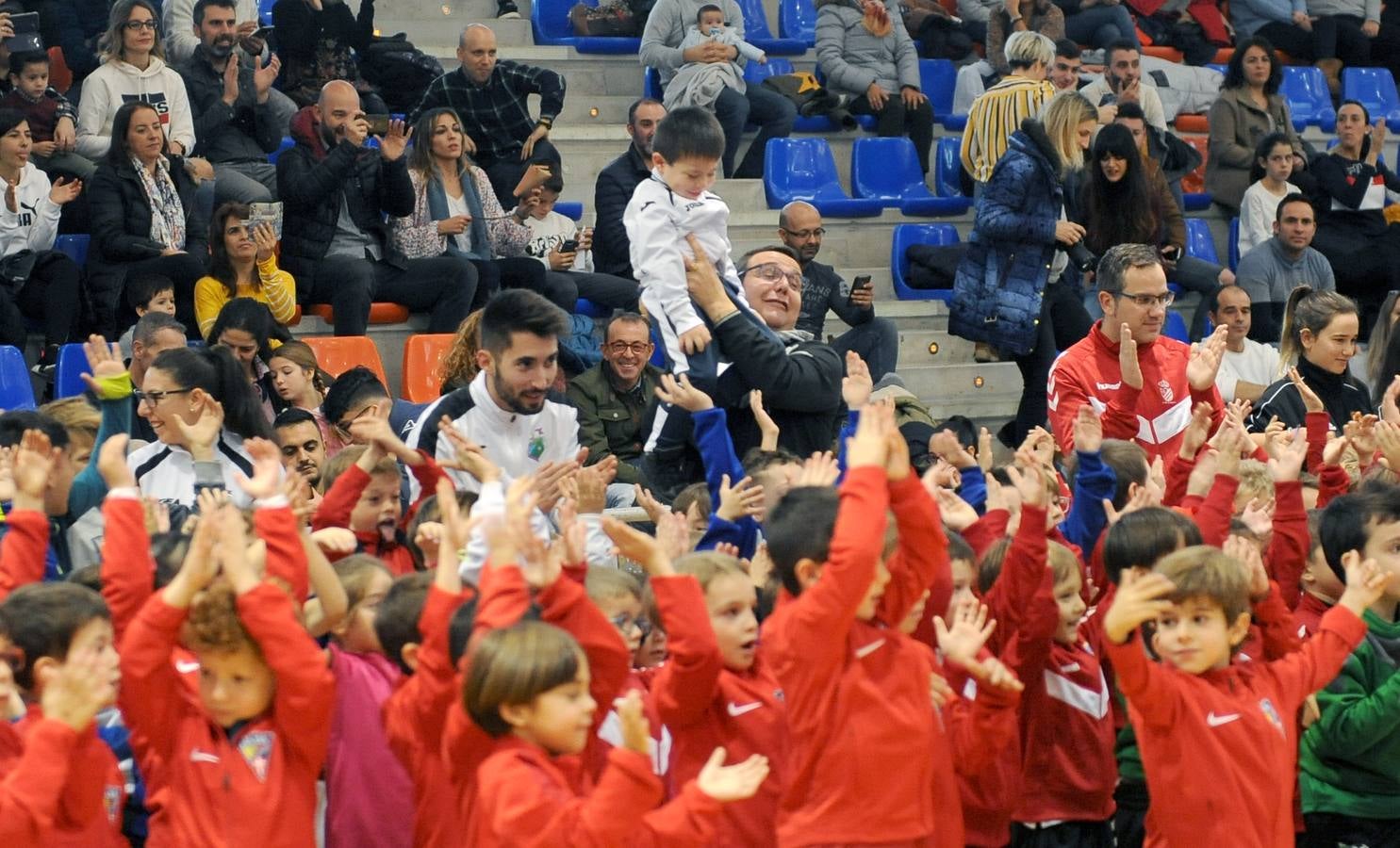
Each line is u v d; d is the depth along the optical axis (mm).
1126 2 26016
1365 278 21547
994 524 10062
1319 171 22438
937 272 20266
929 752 7543
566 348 16859
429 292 16984
